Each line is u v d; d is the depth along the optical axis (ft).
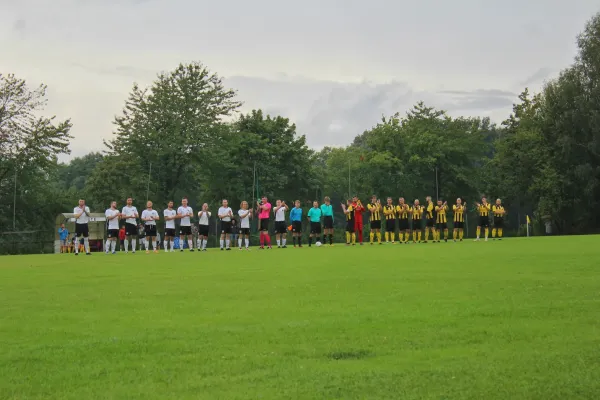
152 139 235.20
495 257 75.77
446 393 19.20
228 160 250.16
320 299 39.65
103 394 19.84
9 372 22.62
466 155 291.38
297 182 275.18
